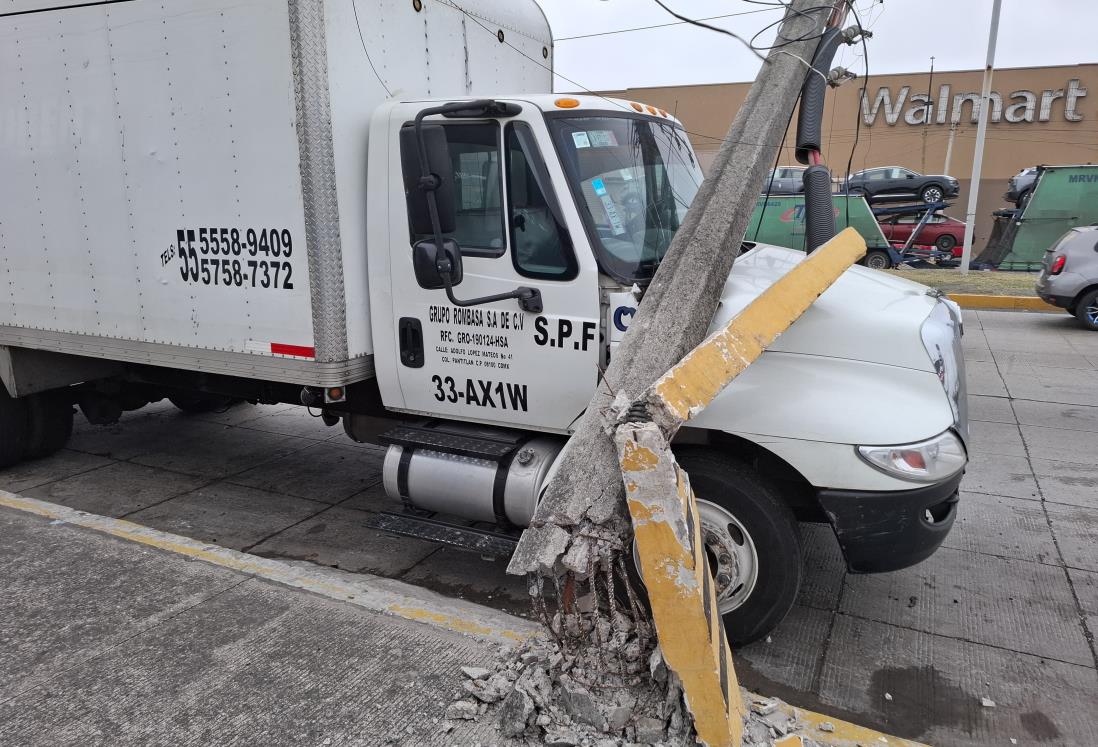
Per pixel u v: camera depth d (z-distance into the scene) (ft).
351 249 14.23
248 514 18.47
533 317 13.20
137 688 11.14
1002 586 14.71
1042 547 16.28
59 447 21.97
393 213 13.93
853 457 11.39
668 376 9.32
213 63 14.03
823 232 14.19
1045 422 25.02
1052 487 19.53
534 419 13.73
